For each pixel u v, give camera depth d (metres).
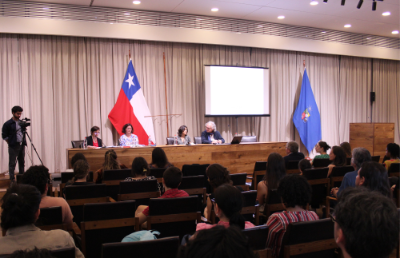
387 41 9.41
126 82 6.82
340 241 0.72
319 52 8.42
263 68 7.88
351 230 0.68
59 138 6.46
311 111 8.40
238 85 7.64
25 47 6.18
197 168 4.23
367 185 2.24
